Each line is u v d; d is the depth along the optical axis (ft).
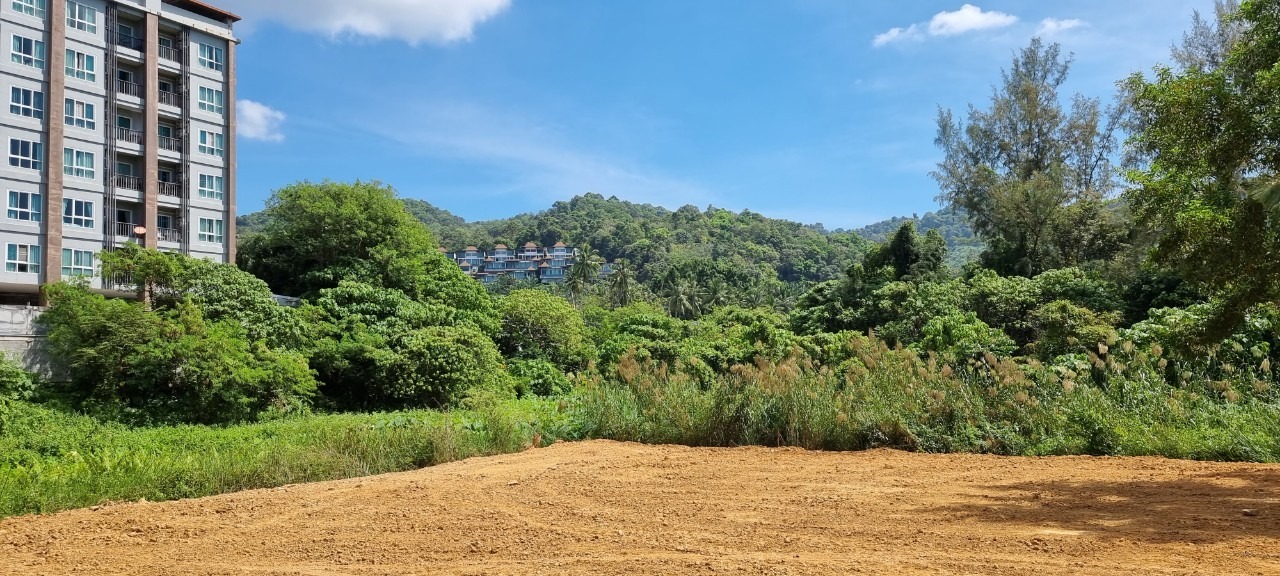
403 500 23.56
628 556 16.11
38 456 50.44
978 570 14.38
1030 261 127.95
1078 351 68.69
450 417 50.75
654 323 142.00
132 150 118.21
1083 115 140.15
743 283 335.67
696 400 42.24
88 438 55.98
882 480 26.84
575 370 121.49
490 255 485.15
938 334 82.33
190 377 69.67
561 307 126.52
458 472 30.32
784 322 144.77
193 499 24.72
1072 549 15.87
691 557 15.83
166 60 122.93
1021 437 35.27
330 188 122.93
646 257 464.24
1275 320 31.50
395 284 116.47
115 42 116.57
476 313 114.83
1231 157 22.86
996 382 39.01
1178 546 15.87
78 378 73.15
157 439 54.19
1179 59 112.78
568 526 19.51
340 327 94.99
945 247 147.54
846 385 41.11
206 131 127.34
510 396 91.56
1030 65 146.20
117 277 87.30
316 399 84.38
